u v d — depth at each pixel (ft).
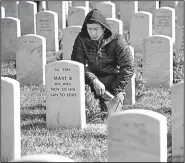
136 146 23.31
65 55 55.01
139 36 61.87
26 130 33.17
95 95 36.09
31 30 71.77
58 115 33.55
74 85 33.04
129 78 34.58
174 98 26.71
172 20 66.08
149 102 40.86
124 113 23.39
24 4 71.41
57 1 79.05
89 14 33.37
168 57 45.32
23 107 38.91
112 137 23.67
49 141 30.96
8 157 27.86
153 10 84.33
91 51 34.60
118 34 34.68
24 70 46.83
